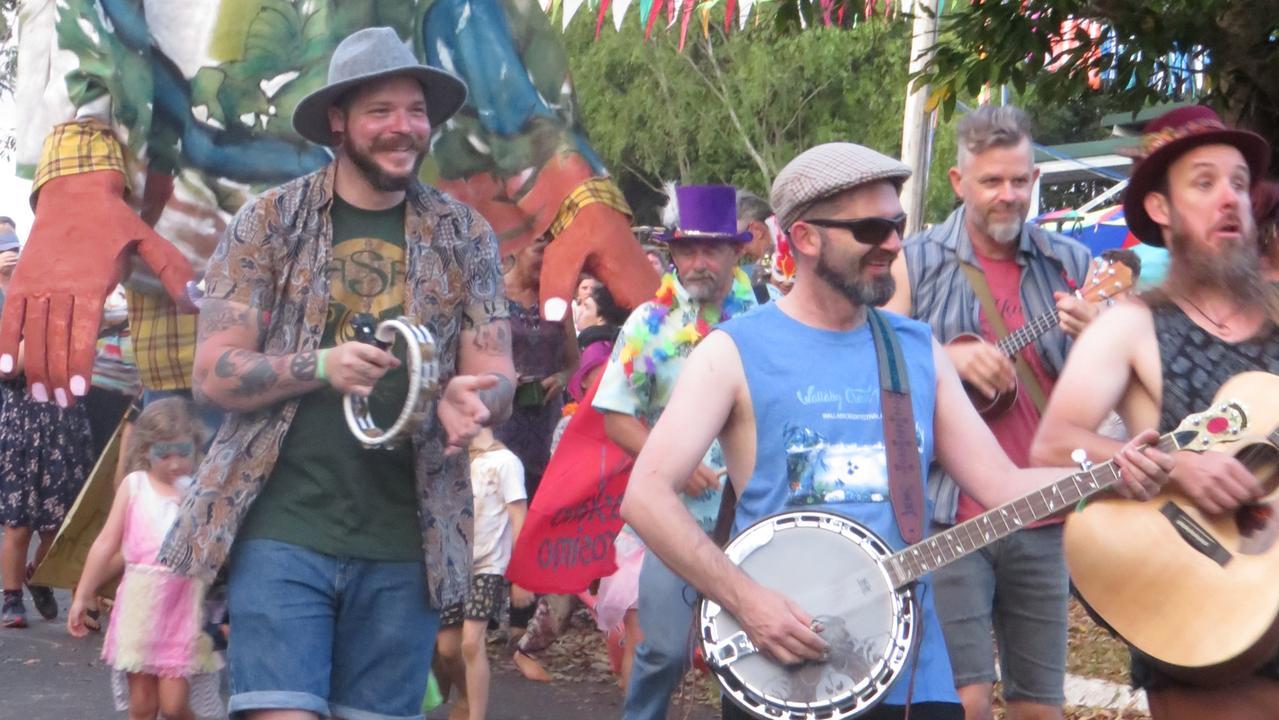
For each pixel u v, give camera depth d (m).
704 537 3.79
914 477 3.87
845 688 3.73
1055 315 5.50
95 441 11.74
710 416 3.87
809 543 3.81
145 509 6.72
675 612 5.61
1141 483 3.85
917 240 5.73
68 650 9.73
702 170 34.25
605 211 8.70
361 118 4.44
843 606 3.77
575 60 32.84
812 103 32.91
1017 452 5.44
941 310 5.61
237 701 4.34
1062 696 5.37
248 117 8.05
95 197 7.62
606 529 6.98
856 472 3.86
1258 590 3.86
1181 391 4.06
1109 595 3.99
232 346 4.37
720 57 33.28
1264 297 4.09
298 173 8.11
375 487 4.43
